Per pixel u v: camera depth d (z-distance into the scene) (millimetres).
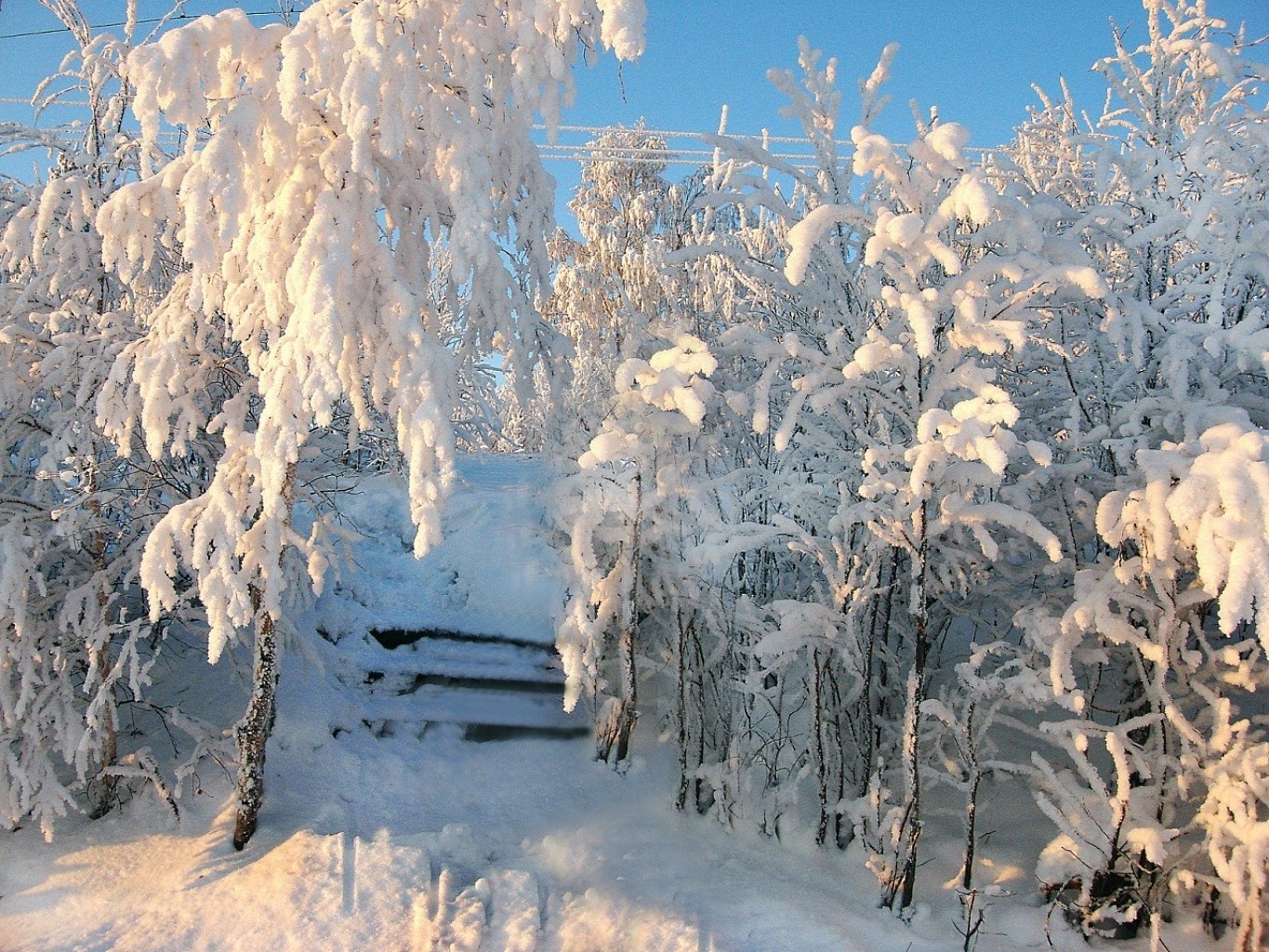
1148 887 3875
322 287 3691
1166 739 3994
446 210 4590
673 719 5621
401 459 7176
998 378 4906
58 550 5156
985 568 4789
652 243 6066
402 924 3990
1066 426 4418
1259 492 2812
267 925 3969
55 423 4852
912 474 3629
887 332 4223
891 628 5039
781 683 4984
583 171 9414
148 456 5285
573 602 5098
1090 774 3840
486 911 4098
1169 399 3955
